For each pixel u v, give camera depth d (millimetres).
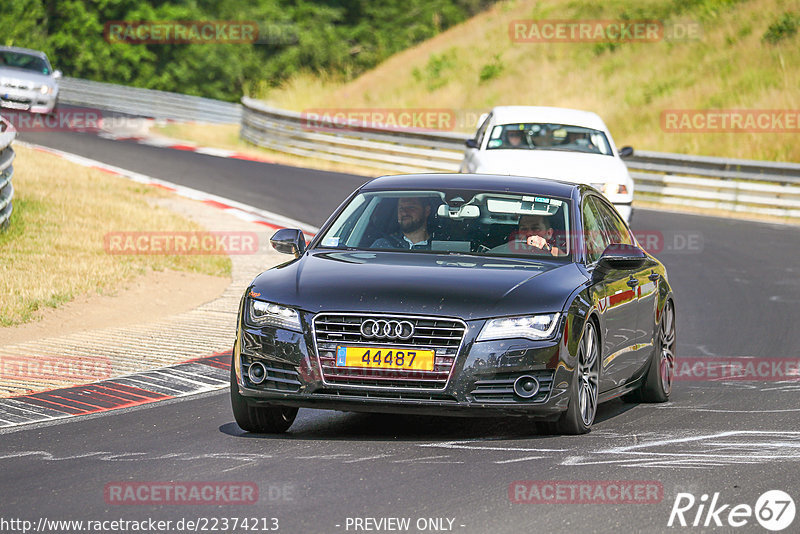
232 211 75812
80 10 198000
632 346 30594
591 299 27156
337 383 25328
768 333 45531
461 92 144125
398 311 25250
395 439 26469
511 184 30922
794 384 35781
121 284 49844
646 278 32219
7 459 24578
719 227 79312
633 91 130750
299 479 22500
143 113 159750
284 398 25719
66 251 54469
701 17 143250
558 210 29844
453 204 30000
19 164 79688
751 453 25281
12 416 29562
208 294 50719
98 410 30359
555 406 25656
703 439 26812
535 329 25406
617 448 25531
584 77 139500
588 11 155750
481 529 19203
